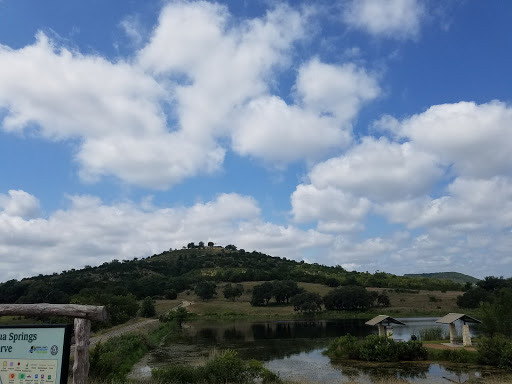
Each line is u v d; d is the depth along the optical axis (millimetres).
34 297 94562
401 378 28297
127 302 77312
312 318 104938
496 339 34156
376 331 68188
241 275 172875
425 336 51906
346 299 115875
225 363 23281
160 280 160875
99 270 190750
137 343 43094
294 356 41562
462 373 29438
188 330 77062
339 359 38844
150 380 21406
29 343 7770
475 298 110250
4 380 7664
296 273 184500
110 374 20641
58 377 7617
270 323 91875
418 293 139500
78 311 8180
